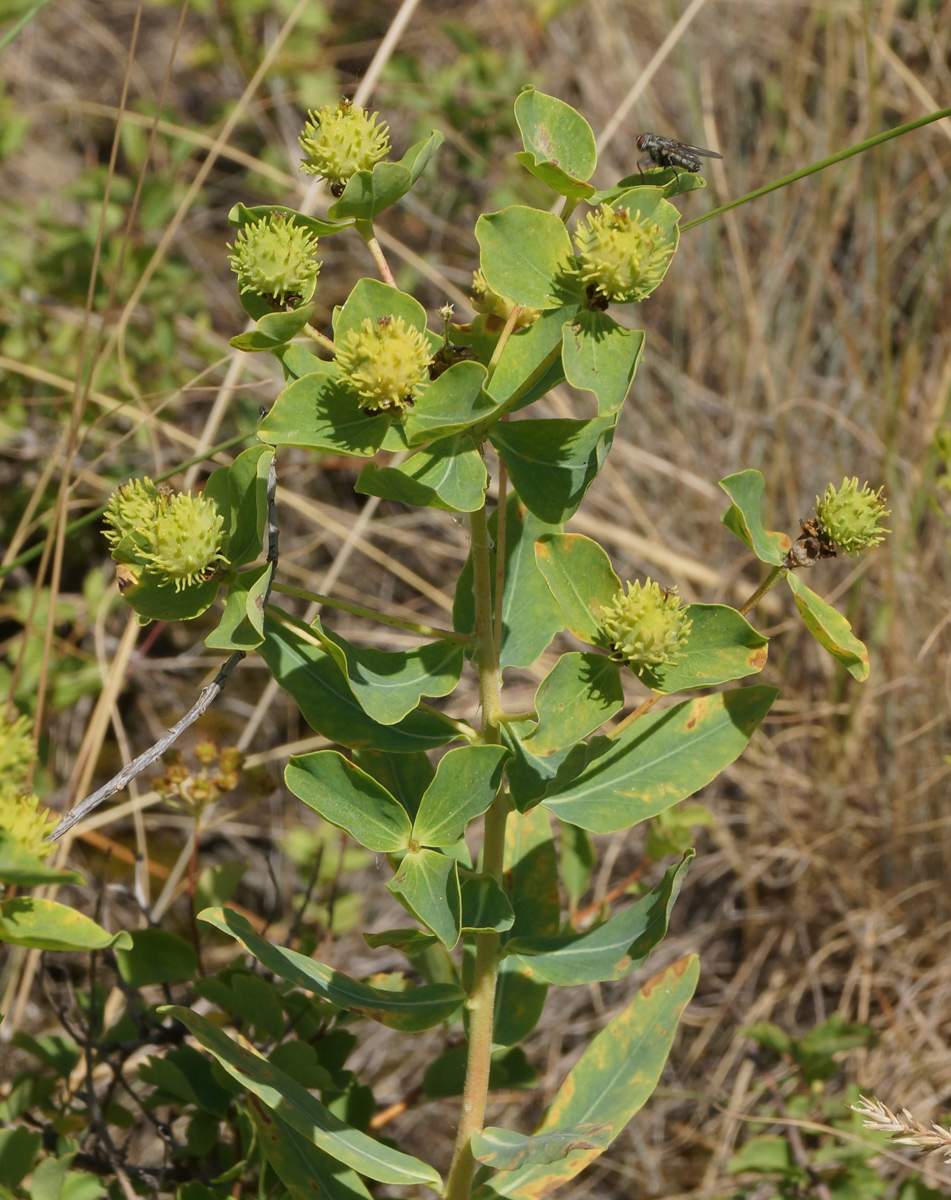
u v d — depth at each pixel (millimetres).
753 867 3535
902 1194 2418
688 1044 3496
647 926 1737
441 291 4738
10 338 3988
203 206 5023
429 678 1693
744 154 4797
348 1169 1842
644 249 1537
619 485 3947
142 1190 2217
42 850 1443
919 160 4355
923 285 4090
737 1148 3148
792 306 4375
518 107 1659
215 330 4773
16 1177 1871
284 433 1533
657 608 1607
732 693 1825
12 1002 2914
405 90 4938
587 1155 1821
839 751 3623
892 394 3943
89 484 4012
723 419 4324
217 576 1617
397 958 3500
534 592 1923
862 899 3492
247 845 3908
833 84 4219
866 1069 3201
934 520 3729
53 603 2514
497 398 1641
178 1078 2107
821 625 1697
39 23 5441
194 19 5656
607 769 1797
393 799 1598
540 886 2072
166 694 4156
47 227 4086
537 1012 2012
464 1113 1789
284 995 2297
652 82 5020
